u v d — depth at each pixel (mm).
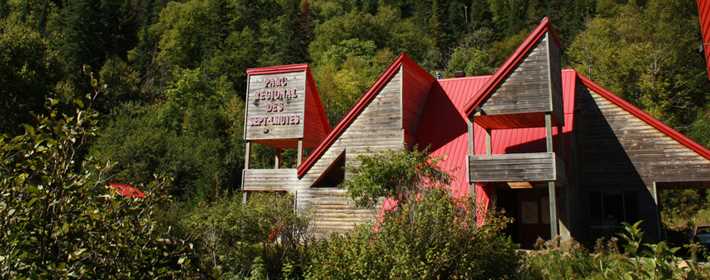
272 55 81875
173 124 54906
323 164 22672
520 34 83750
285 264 13180
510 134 21703
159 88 74188
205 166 44625
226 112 59094
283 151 48594
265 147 48938
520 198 22359
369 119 22422
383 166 14719
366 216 20984
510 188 21625
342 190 21781
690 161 19891
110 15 81375
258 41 85750
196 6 88750
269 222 15008
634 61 48094
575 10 79250
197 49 85188
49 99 5254
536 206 21984
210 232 13648
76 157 5242
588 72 52062
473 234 9672
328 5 115500
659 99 47250
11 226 4637
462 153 21688
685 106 46531
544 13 85312
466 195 10766
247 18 96188
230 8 95125
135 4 99250
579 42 57719
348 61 76188
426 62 84125
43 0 87812
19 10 87562
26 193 4770
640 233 5004
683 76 48031
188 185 43125
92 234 4887
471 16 98750
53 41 70875
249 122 25469
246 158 25109
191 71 70062
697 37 50938
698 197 34625
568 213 19344
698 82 48375
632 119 21156
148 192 5512
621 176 20828
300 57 80500
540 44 19000
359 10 116438
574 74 22578
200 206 15969
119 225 4988
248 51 79688
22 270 4883
